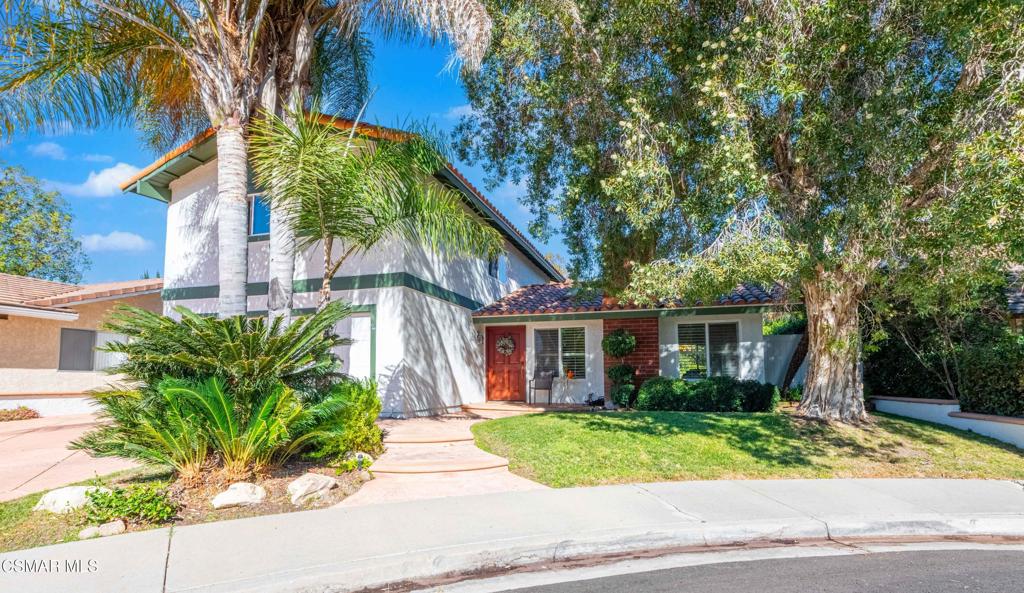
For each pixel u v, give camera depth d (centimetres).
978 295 961
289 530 526
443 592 423
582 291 1230
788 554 497
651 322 1455
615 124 1021
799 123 757
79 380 1616
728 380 1273
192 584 408
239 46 847
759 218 742
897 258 763
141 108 1186
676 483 703
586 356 1551
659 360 1448
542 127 1142
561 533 511
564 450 849
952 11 653
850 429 955
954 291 743
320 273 1266
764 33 762
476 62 897
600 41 953
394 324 1198
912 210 715
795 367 1456
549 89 1012
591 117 1043
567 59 1008
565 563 484
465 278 1571
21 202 2588
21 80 880
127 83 1018
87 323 1644
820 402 1030
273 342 679
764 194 768
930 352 1157
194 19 860
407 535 510
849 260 779
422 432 1008
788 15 735
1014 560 479
